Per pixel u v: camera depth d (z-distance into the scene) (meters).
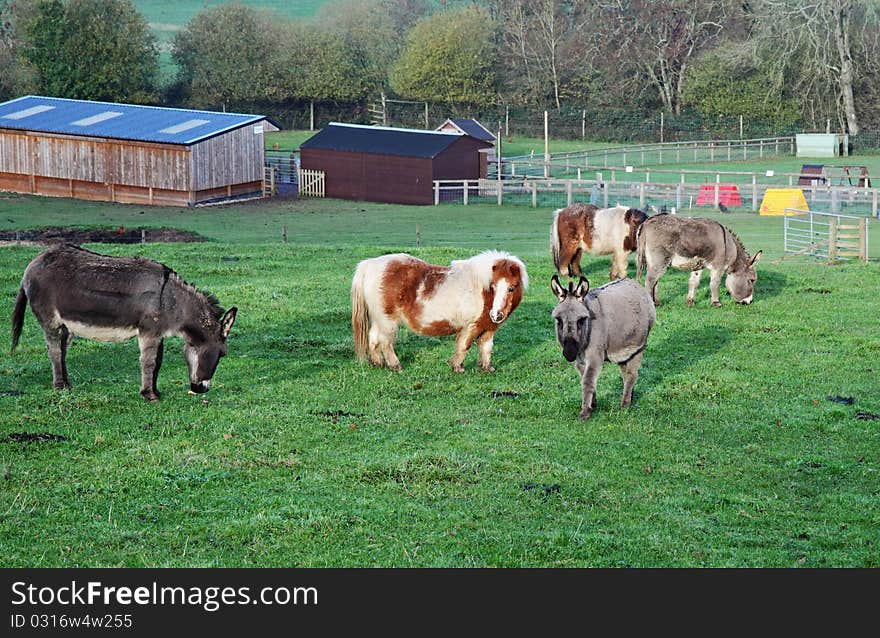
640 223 25.95
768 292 26.02
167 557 11.50
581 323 15.88
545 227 48.84
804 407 17.53
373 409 16.83
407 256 18.66
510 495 13.48
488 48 103.25
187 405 16.61
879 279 27.42
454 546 11.91
